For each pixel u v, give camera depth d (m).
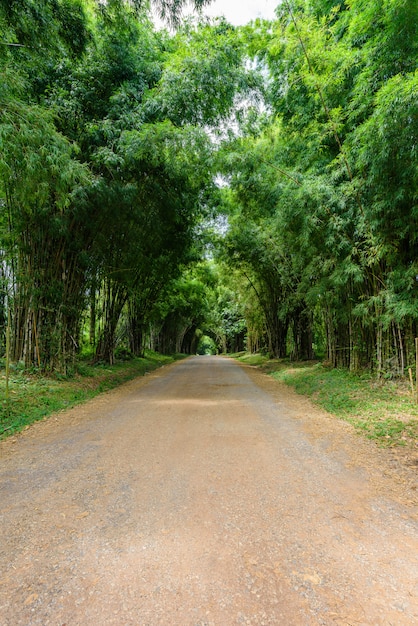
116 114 8.44
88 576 2.06
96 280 11.35
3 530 2.56
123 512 2.82
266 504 2.95
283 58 8.48
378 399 6.57
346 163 6.83
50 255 9.51
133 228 10.83
